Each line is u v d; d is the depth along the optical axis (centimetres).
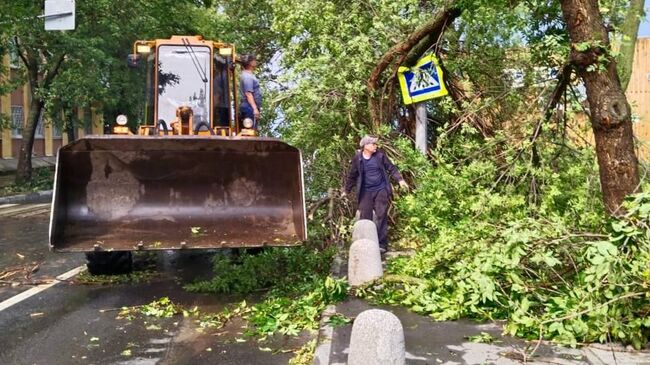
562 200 841
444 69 1142
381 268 794
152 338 651
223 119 1123
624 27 1066
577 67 679
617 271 514
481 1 909
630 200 585
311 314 703
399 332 471
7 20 1983
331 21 1208
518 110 1074
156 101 1088
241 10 1820
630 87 2219
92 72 2389
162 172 827
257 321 698
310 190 1188
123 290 852
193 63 1101
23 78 2481
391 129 1202
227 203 838
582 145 959
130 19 2350
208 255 1088
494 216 838
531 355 533
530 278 649
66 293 835
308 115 1159
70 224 801
